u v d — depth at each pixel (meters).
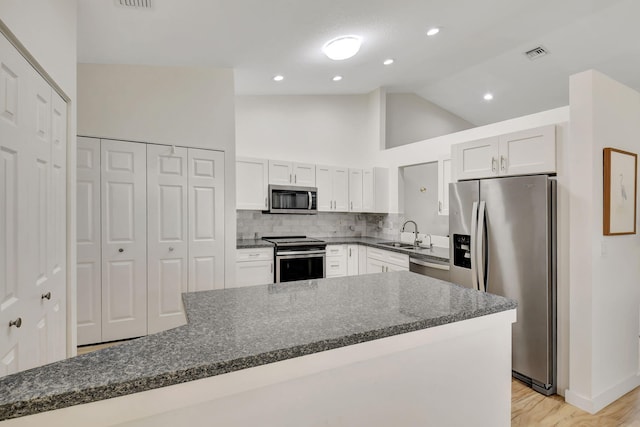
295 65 3.53
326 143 4.98
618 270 2.41
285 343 1.00
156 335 1.06
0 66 1.22
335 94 4.99
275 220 4.82
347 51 3.02
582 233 2.24
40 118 1.56
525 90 4.64
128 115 3.11
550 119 2.84
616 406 2.29
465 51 3.61
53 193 1.73
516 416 2.16
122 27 2.45
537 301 2.40
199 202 3.40
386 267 4.14
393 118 5.26
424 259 3.49
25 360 1.42
